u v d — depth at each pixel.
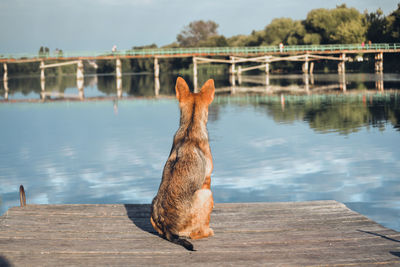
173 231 3.90
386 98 26.62
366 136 14.35
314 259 3.65
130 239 4.17
